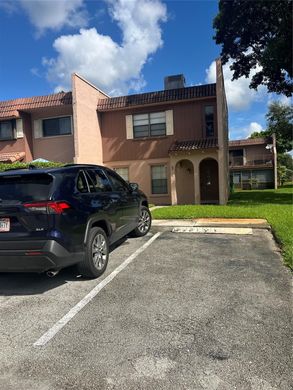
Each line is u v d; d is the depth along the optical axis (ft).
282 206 43.88
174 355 10.39
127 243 25.55
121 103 60.75
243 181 132.05
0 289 16.72
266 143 131.23
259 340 11.13
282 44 49.60
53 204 15.10
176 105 59.26
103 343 11.23
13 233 15.14
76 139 54.29
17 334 12.05
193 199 60.85
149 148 61.11
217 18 60.23
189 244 24.68
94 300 14.90
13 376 9.60
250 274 17.69
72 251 15.83
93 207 18.01
